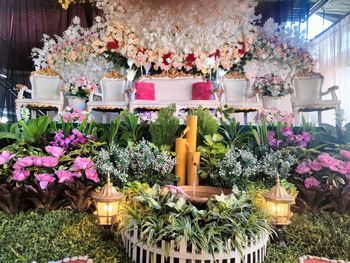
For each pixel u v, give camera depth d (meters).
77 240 1.31
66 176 1.48
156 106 4.25
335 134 1.94
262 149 1.85
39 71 4.79
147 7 4.98
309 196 1.62
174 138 1.85
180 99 4.82
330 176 1.63
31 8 5.97
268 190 1.45
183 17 4.96
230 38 5.04
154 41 4.98
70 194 1.52
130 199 1.38
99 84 5.06
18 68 5.97
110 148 1.72
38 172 1.52
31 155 1.59
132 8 5.00
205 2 4.95
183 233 1.10
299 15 5.86
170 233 1.11
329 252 1.32
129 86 4.91
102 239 1.32
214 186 1.66
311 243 1.36
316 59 5.38
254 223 1.19
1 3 5.82
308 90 4.63
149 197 1.26
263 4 5.84
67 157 1.61
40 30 6.06
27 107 4.31
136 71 5.03
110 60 5.13
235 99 4.86
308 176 1.68
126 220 1.23
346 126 1.90
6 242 1.26
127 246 1.22
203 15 4.97
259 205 1.34
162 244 1.10
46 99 4.43
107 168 1.54
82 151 1.69
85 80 4.88
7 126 1.87
